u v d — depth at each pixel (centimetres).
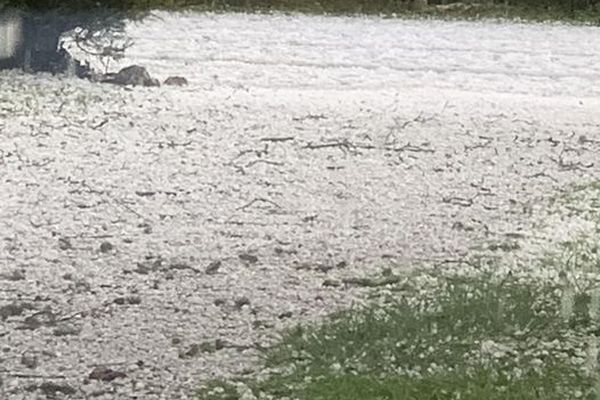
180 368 878
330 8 3400
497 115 2038
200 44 2772
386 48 2825
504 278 1105
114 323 984
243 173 1586
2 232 1273
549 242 1274
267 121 1922
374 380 841
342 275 1141
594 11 3466
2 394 822
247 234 1295
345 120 1952
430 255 1221
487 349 902
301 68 2553
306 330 955
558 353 905
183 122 1894
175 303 1041
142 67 2352
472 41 2955
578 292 1053
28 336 949
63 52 2353
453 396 811
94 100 2044
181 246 1240
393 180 1577
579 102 2225
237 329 970
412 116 2005
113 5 2520
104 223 1323
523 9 3475
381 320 969
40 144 1709
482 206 1452
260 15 3234
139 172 1570
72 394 825
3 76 2261
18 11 2350
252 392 824
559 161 1720
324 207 1427
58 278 1114
